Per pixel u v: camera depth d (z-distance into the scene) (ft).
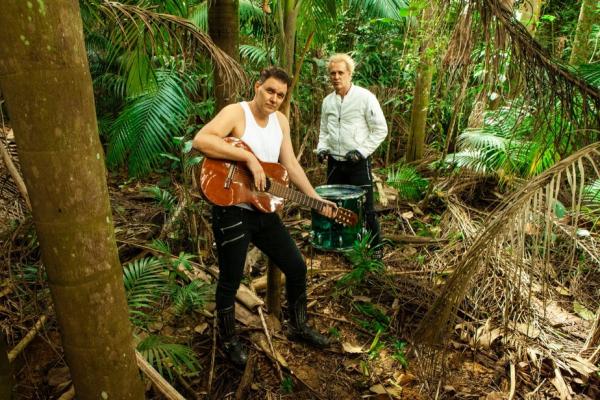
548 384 7.18
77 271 2.99
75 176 2.80
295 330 7.72
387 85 18.35
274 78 6.11
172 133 12.92
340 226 8.54
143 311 8.03
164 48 6.62
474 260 5.36
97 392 3.37
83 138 2.79
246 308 8.39
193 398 6.56
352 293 9.25
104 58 14.56
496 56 6.05
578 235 10.14
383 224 12.82
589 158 5.24
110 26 6.58
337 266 10.41
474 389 7.06
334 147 10.43
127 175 15.07
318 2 10.80
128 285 7.82
